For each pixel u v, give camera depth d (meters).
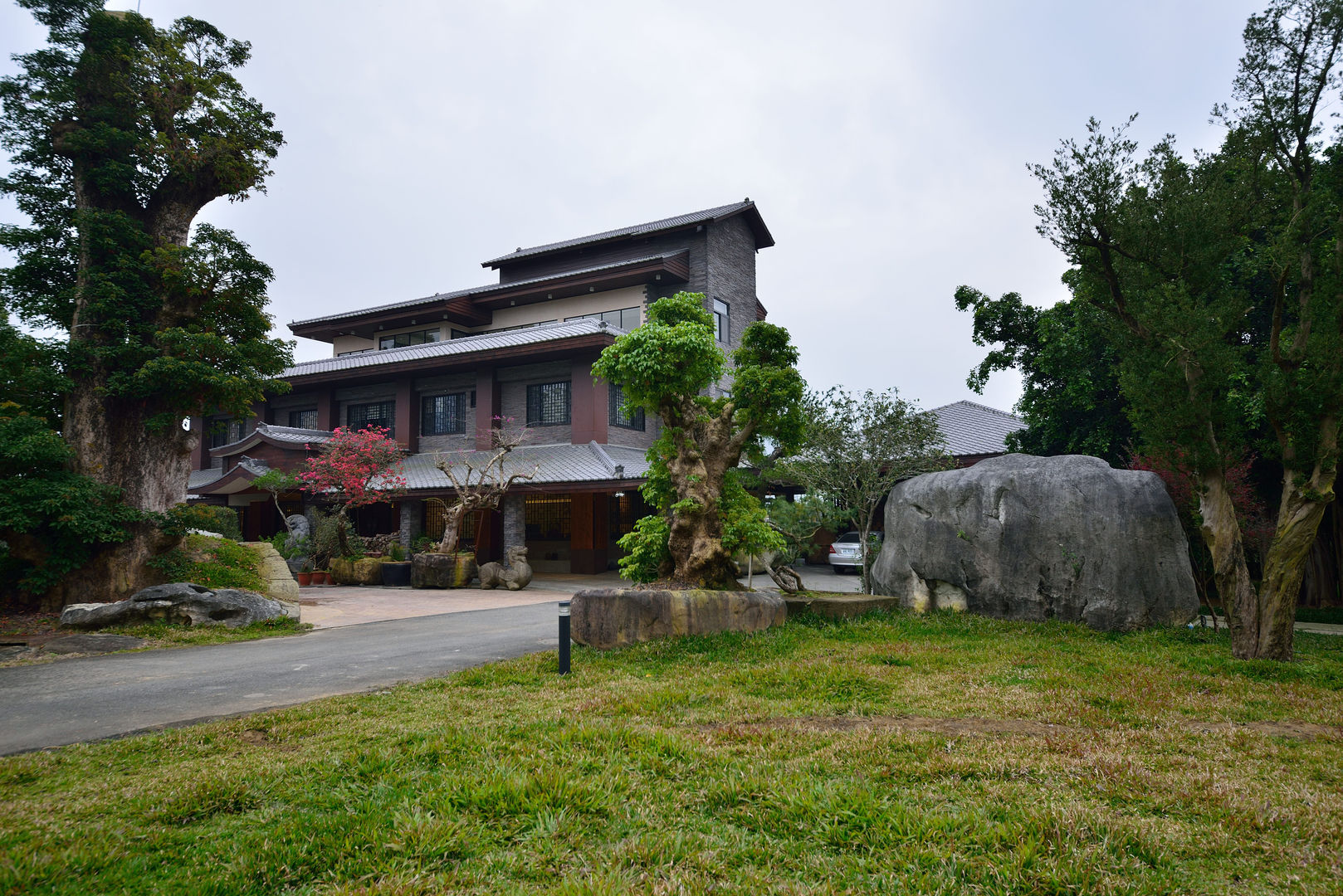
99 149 13.58
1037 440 19.22
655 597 9.92
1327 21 9.34
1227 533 9.38
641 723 5.92
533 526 26.61
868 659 8.69
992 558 12.19
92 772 5.02
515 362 25.80
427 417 28.03
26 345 12.88
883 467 16.95
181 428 14.62
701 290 28.36
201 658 10.03
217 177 14.70
